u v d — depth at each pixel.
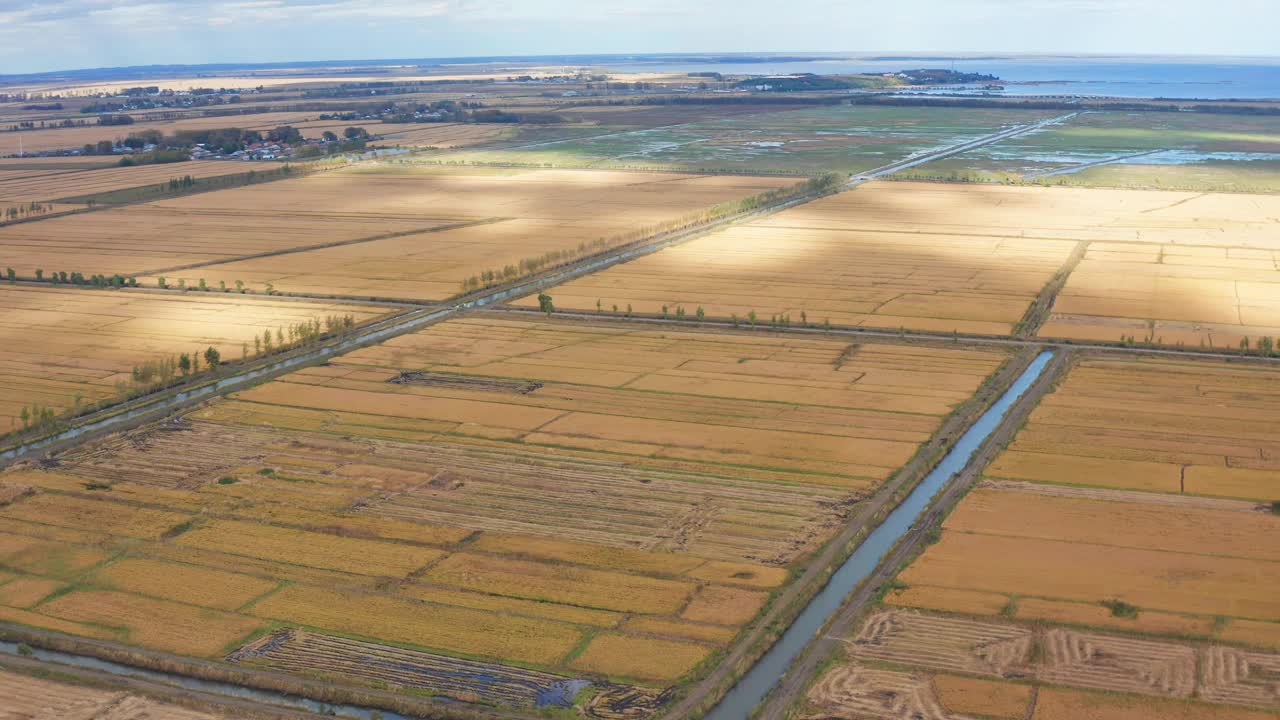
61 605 84.81
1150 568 87.50
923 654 76.12
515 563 90.81
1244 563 87.94
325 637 79.94
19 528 98.25
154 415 129.00
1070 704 69.88
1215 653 75.19
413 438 120.69
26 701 72.75
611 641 78.69
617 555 92.06
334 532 97.12
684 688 72.94
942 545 92.50
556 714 70.44
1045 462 110.75
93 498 104.88
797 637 79.88
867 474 108.56
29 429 124.94
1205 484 104.12
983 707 69.88
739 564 90.12
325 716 71.12
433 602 84.75
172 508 102.44
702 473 109.75
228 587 87.44
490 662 76.50
